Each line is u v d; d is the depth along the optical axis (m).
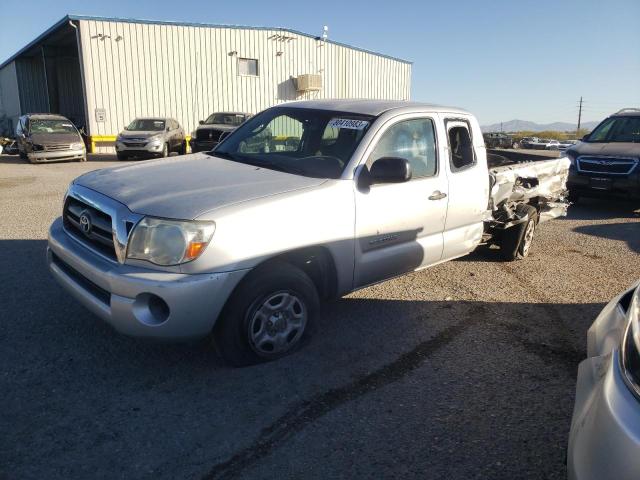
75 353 3.75
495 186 5.77
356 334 4.29
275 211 3.45
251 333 3.51
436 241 4.75
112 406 3.15
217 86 25.75
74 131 18.73
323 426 3.05
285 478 2.62
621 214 10.39
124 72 23.47
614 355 2.10
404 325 4.52
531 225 6.64
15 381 3.37
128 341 3.94
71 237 3.83
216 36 25.27
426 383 3.60
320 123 4.52
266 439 2.91
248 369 3.62
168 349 3.85
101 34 22.70
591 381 2.23
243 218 3.31
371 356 3.93
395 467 2.75
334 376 3.61
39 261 5.77
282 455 2.79
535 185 6.83
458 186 4.90
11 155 21.16
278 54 27.03
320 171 4.04
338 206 3.81
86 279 3.55
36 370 3.51
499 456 2.88
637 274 6.34
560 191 7.57
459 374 3.74
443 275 5.97
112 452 2.75
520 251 6.62
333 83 29.06
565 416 3.29
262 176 3.90
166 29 24.03
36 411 3.07
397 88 32.03
